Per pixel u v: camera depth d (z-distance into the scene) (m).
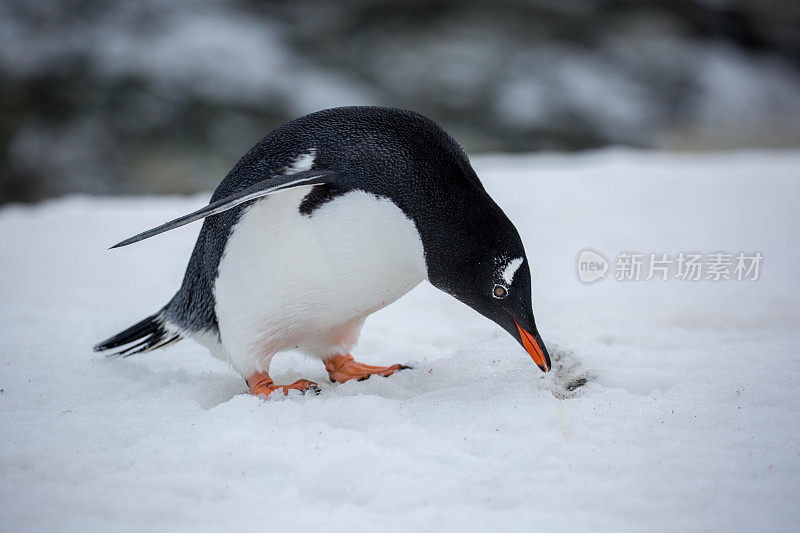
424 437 6.83
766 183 20.61
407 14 40.69
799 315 11.02
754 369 8.50
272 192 7.46
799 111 39.09
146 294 13.06
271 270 7.79
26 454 6.73
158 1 39.16
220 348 8.72
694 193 19.66
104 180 33.91
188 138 35.19
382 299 8.30
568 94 38.31
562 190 19.95
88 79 36.16
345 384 8.52
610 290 12.99
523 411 7.37
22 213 19.33
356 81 37.75
